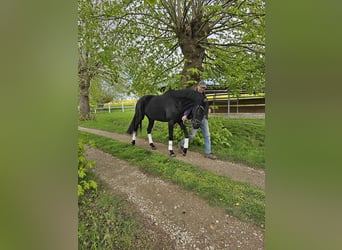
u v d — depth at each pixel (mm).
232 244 1317
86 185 1418
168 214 1425
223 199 1403
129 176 1506
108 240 1340
